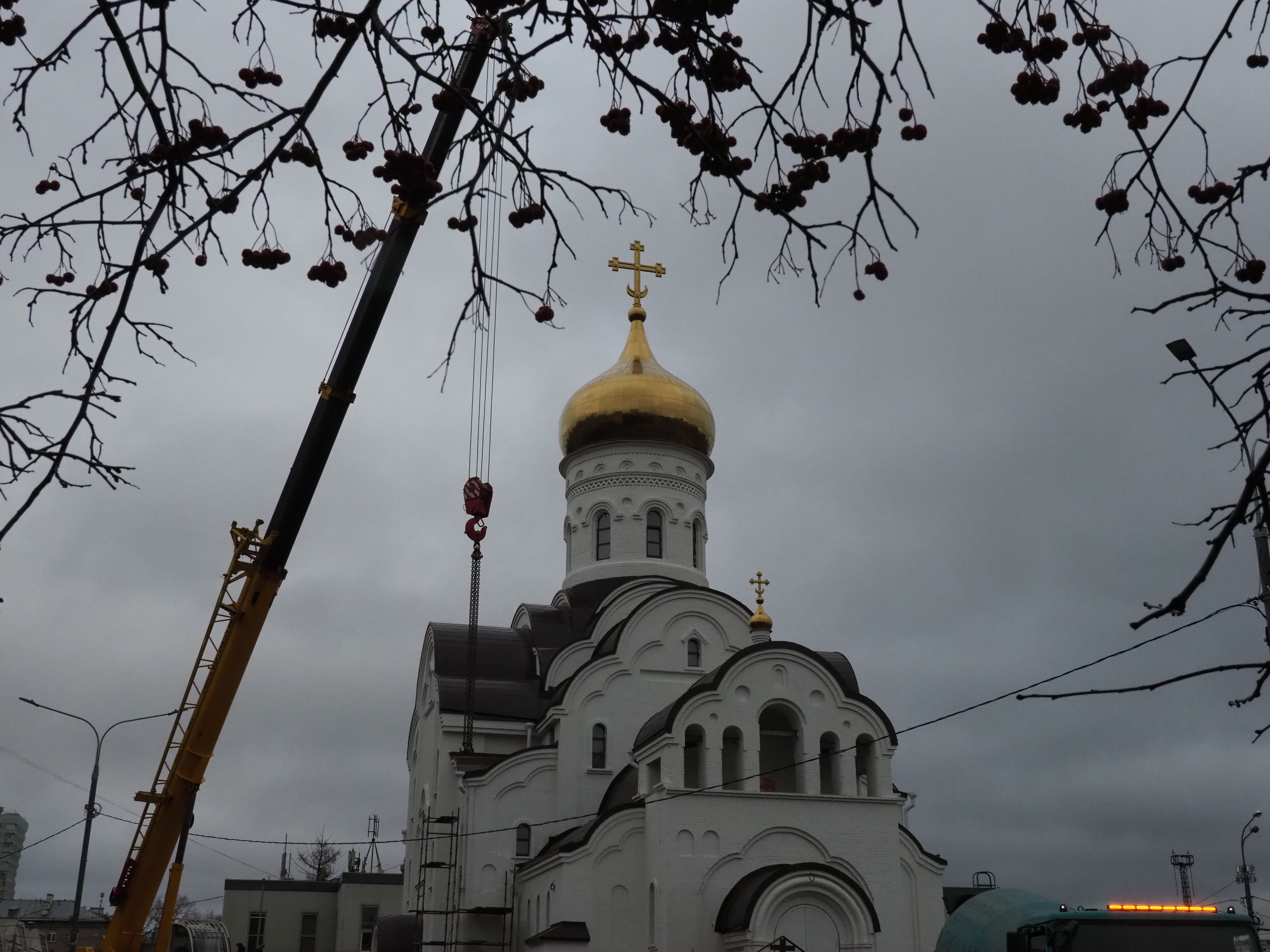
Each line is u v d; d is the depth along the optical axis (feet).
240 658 67.56
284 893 246.27
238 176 23.70
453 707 168.86
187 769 68.54
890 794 141.08
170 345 24.04
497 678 173.47
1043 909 75.00
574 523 190.39
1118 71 23.32
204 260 24.76
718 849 134.72
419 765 186.29
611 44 23.53
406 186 24.85
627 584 176.55
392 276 46.52
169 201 22.57
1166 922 66.90
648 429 188.03
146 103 21.58
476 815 155.94
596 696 162.71
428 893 161.89
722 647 168.45
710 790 136.36
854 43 21.74
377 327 61.00
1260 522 25.05
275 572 67.26
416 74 23.02
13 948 170.81
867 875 137.08
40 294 24.03
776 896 126.31
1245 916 67.46
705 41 23.47
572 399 194.49
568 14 23.25
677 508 187.42
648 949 135.13
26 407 23.36
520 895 152.97
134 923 68.49
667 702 164.25
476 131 24.67
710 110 24.48
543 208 26.00
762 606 154.51
